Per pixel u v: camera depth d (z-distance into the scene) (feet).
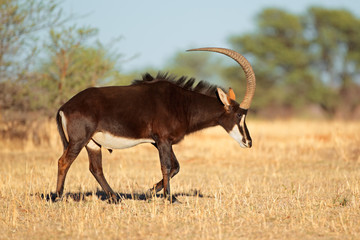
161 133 97.66
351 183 122.83
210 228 79.36
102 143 97.35
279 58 561.43
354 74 572.92
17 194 108.78
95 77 207.31
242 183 126.82
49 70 206.08
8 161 165.27
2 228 80.43
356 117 561.43
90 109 93.97
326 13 558.56
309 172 145.59
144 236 74.95
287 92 573.33
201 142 226.99
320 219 83.97
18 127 210.79
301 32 576.61
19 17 189.06
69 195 104.99
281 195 108.58
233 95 103.30
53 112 205.67
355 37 558.97
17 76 195.42
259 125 323.16
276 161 171.12
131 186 123.44
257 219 85.40
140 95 97.35
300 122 369.30
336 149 187.62
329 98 558.15
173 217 86.58
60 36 197.77
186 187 120.78
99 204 99.19
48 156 180.24
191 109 102.17
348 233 76.13
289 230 78.07
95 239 73.67
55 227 80.94
